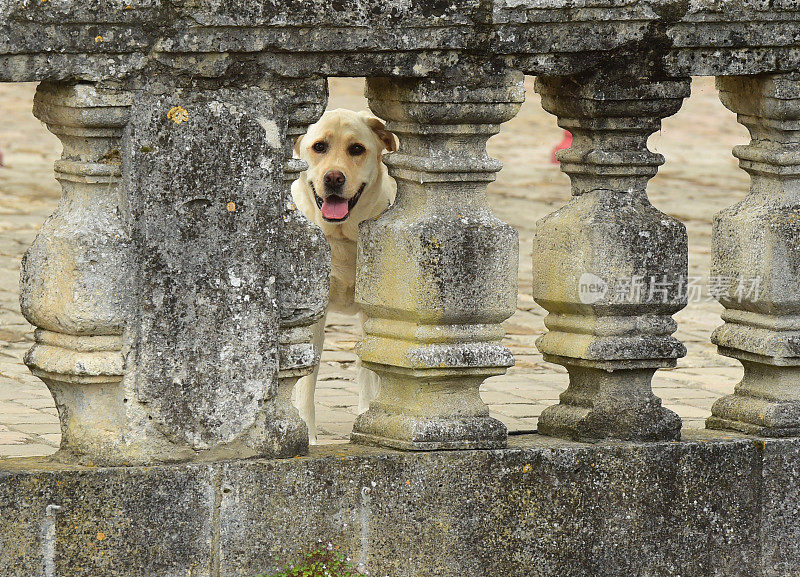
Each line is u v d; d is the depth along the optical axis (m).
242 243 9.52
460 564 10.15
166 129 9.25
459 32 9.89
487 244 10.07
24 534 9.07
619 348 10.63
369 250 10.32
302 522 9.73
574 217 10.69
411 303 10.02
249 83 9.48
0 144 39.56
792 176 11.21
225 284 9.49
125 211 9.26
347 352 18.22
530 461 10.27
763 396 11.41
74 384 9.34
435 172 10.01
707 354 18.56
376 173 15.38
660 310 10.77
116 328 9.29
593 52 10.34
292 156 9.80
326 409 15.20
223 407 9.56
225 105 9.40
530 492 10.30
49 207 29.39
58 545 9.15
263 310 9.61
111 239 9.20
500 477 10.20
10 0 8.73
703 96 56.75
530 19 10.04
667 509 10.71
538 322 20.20
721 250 11.55
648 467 10.62
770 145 11.30
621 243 10.55
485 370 10.21
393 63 9.80
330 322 20.14
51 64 8.92
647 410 10.84
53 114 9.28
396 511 9.97
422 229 9.97
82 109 9.06
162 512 9.37
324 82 9.73
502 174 36.59
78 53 8.98
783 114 11.02
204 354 9.48
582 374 10.93
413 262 9.98
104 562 9.26
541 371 17.23
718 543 10.91
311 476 9.73
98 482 9.20
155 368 9.37
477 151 10.18
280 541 9.68
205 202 9.40
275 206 9.60
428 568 10.08
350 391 16.14
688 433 11.25
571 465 10.39
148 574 9.37
